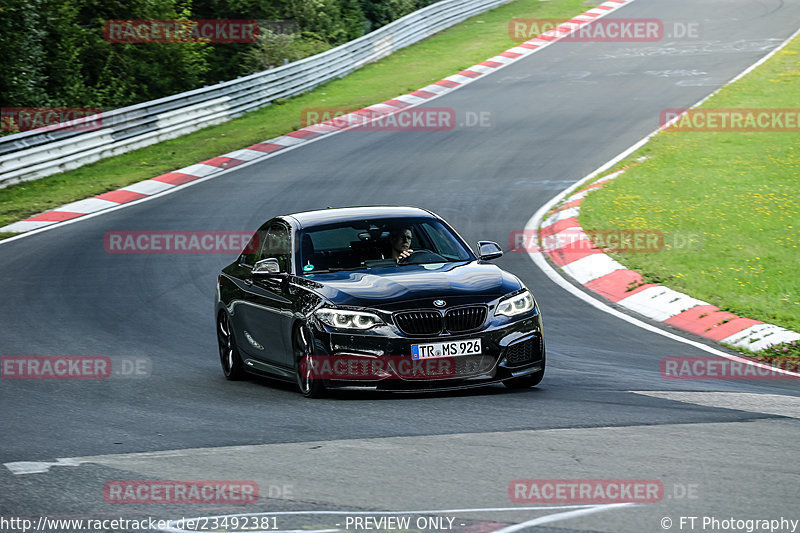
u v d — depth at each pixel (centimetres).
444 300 2914
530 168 8156
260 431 2575
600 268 5300
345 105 11306
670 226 6047
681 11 16838
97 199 7688
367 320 2888
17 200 7744
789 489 1936
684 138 8675
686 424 2533
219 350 3741
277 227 3519
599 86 11650
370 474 2102
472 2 17600
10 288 5291
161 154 9319
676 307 4538
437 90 11981
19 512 1923
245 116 11081
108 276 5500
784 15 15738
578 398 2920
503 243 6069
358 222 3384
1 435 2675
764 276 4972
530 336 2986
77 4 12569
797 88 10369
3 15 10900
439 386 2880
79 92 11712
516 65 13412
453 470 2111
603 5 17838
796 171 7288
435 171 8212
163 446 2445
